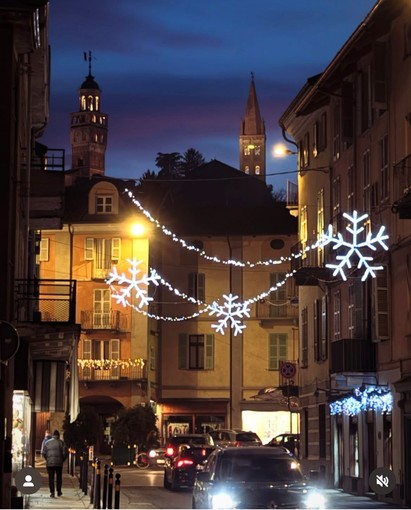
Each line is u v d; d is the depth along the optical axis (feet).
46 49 97.60
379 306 109.70
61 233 226.58
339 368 115.75
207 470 65.26
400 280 106.63
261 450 64.08
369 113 117.19
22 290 97.14
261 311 228.63
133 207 231.50
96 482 84.79
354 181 122.52
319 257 137.49
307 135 150.30
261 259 230.48
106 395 223.10
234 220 232.73
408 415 101.76
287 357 227.20
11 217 82.69
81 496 105.29
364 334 116.47
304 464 148.36
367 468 116.67
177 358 230.68
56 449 104.42
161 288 230.89
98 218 225.76
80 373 222.07
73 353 101.96
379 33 109.91
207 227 231.30
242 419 227.61
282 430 226.79
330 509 91.40
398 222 106.22
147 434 191.62
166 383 230.27
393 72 107.96
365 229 116.37
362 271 117.50
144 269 224.12
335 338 132.36
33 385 102.68
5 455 79.20
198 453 117.19
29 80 98.94
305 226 150.20
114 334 224.12
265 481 61.16
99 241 226.17
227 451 64.03
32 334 90.63
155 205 234.79
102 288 224.94
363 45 115.14
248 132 612.29
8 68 82.12
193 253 231.91
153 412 195.42
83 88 653.71
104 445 221.66
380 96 109.40
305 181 151.43
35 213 107.24
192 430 228.84
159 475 160.15
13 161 84.23
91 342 224.33
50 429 213.66
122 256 225.76
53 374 103.40
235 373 228.63
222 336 230.07
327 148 138.51
